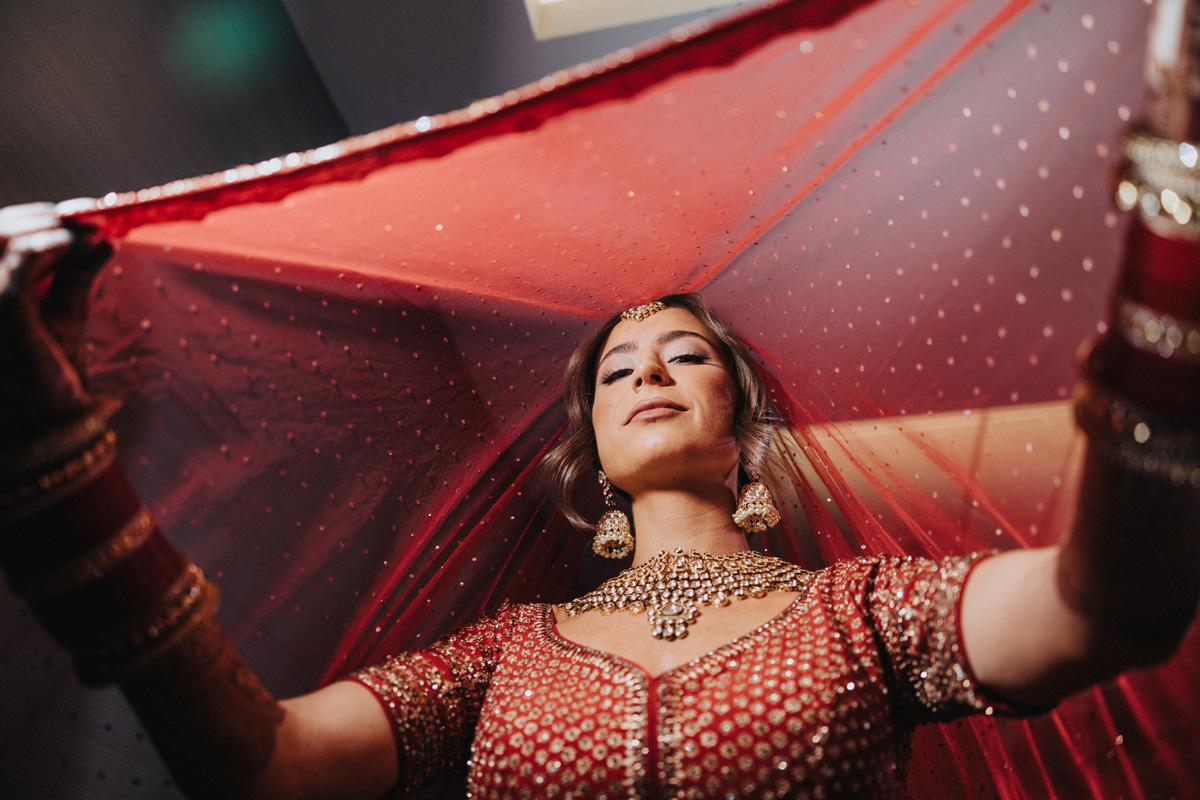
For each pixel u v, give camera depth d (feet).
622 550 4.59
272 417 3.78
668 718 3.23
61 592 2.79
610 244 4.16
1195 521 2.35
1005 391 3.42
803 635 3.43
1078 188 2.99
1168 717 3.32
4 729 3.13
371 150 2.88
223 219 3.22
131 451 3.31
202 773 2.97
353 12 6.23
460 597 4.75
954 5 2.56
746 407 4.80
